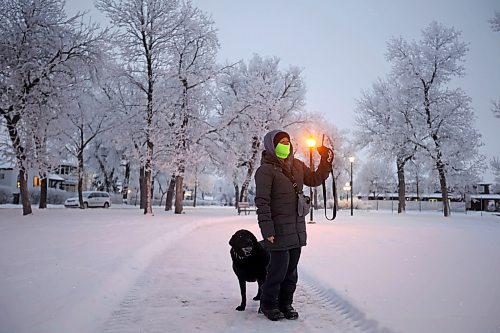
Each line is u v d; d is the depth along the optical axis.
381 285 5.77
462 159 32.88
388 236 13.03
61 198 49.69
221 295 5.79
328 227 17.22
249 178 35.59
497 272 6.68
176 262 8.52
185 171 28.30
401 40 35.50
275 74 42.34
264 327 4.34
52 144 24.02
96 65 22.66
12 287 5.24
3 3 20.72
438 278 6.21
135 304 5.28
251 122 31.33
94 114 35.34
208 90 29.06
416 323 4.05
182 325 4.41
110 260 7.35
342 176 61.38
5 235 11.24
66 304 4.62
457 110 33.16
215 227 18.22
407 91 34.69
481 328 3.87
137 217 21.38
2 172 56.12
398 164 37.50
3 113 20.33
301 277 6.87
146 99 27.86
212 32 28.55
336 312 4.87
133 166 50.00
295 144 37.50
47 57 21.39
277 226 4.74
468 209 58.97
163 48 26.42
